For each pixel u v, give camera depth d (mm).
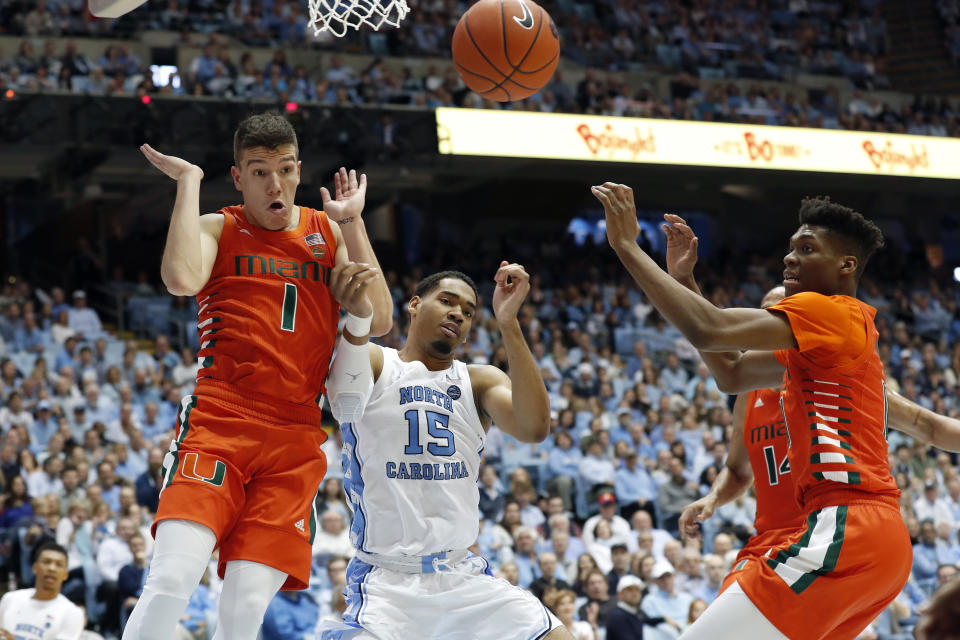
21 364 12438
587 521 10383
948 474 11719
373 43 18000
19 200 17906
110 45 16281
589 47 19641
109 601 7898
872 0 23250
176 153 15031
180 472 2975
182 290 2982
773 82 20438
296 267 3182
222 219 3189
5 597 5621
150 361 12945
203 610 7918
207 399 3070
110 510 8664
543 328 16328
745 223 22312
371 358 3562
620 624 8125
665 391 13961
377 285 3346
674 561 9297
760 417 3717
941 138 18453
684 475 11570
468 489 3533
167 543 2887
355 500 3520
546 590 8305
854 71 21438
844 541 3043
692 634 3150
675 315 2973
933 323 18688
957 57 22703
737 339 3002
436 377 3580
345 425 3539
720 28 21609
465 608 3387
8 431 10094
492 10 3855
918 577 10086
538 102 17109
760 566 3139
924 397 15172
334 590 7473
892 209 21812
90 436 10133
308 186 17297
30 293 14828
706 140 16969
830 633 3217
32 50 15516
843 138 17750
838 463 3102
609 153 16344
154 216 18969
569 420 11852
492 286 18828
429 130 15773
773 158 17297
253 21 17672
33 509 8664
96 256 18125
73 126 14461
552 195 21156
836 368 3123
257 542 3025
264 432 3062
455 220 21031
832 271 3248
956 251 22906
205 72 15922
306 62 17516
